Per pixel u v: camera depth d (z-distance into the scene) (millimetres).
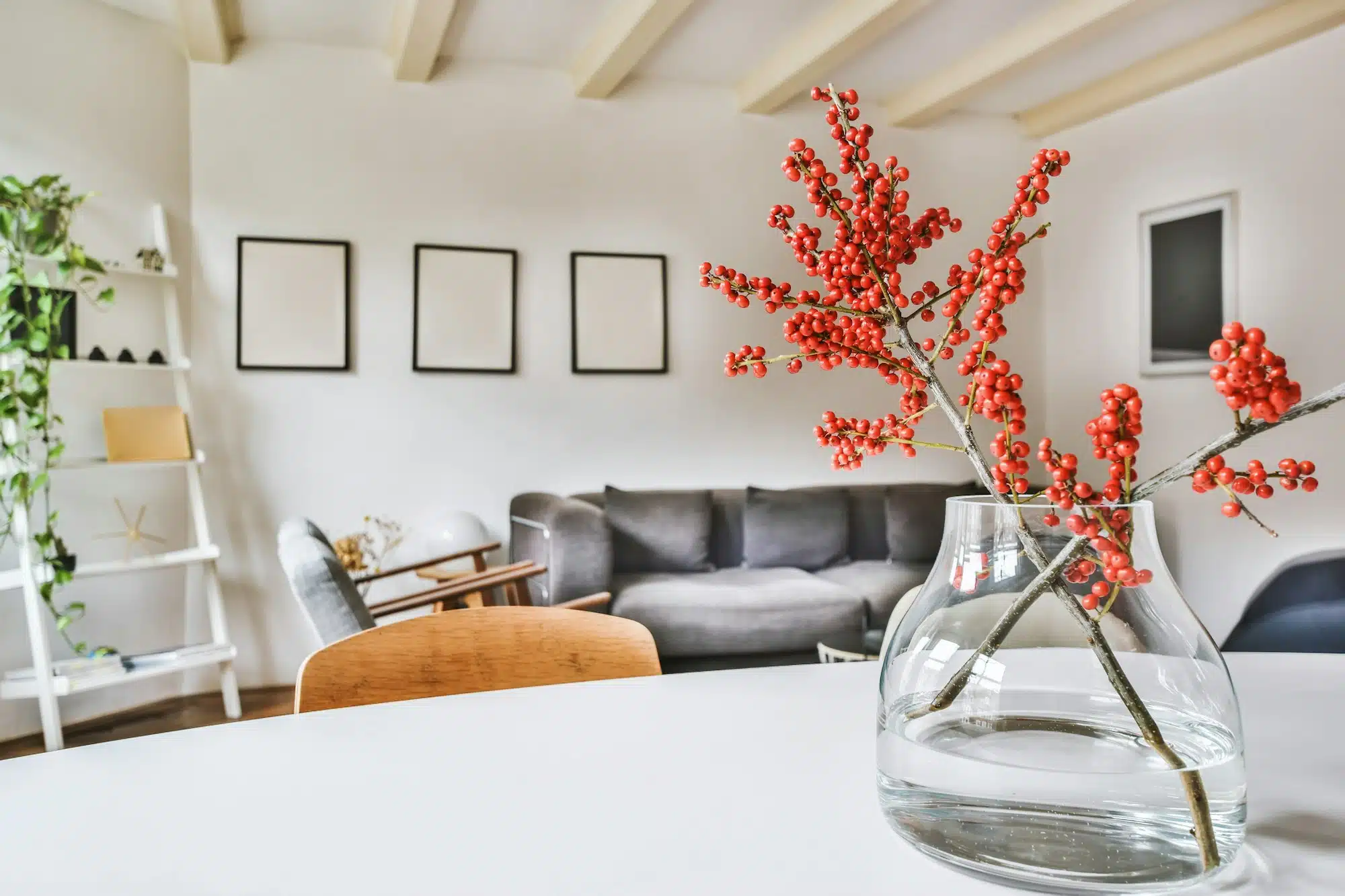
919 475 5500
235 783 766
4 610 3707
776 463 5277
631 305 5035
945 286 5551
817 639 4102
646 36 4090
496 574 3250
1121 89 4930
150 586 4191
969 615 606
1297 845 606
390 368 4684
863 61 4770
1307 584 3711
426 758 825
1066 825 547
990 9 4152
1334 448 4094
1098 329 5363
